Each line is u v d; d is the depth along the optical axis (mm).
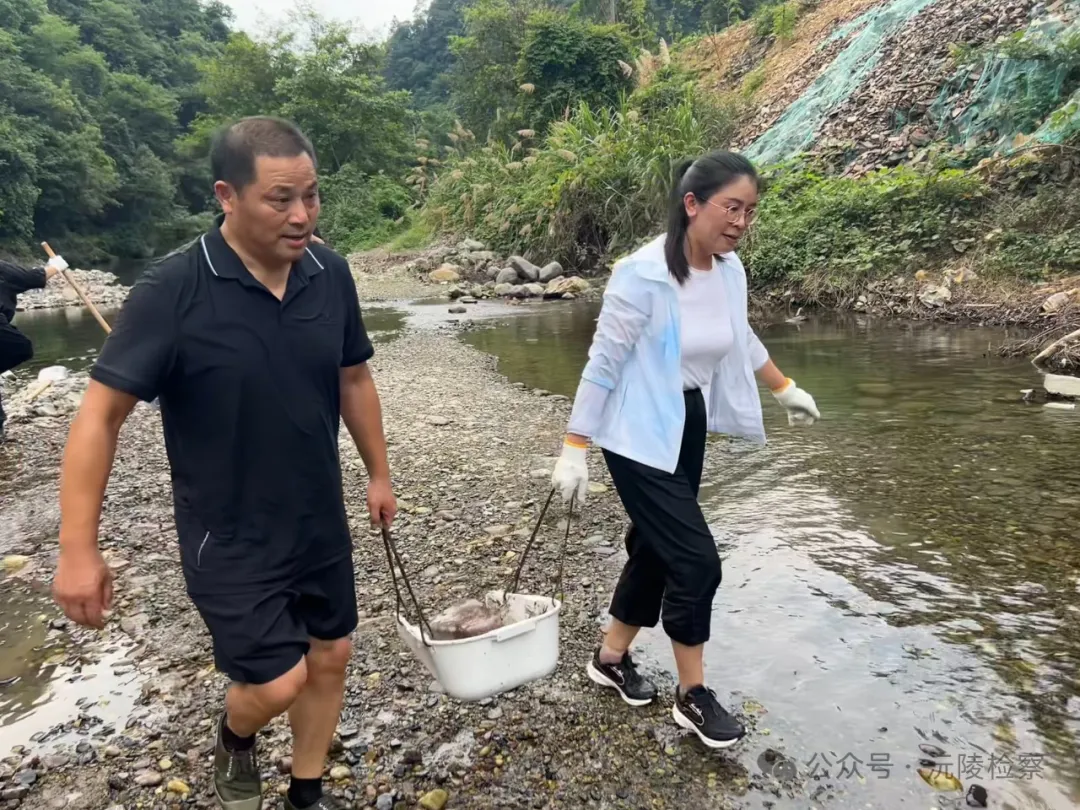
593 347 2291
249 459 1703
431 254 19453
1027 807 1989
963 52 12328
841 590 3119
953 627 2811
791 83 18719
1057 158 9922
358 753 2305
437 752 2305
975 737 2252
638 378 2258
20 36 40000
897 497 4043
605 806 2076
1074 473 4215
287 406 1712
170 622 3166
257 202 1584
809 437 5176
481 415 6277
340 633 1923
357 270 20047
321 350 1756
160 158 45562
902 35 15281
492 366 8336
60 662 2895
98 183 35906
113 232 40594
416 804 2096
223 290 1649
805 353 7906
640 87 20516
